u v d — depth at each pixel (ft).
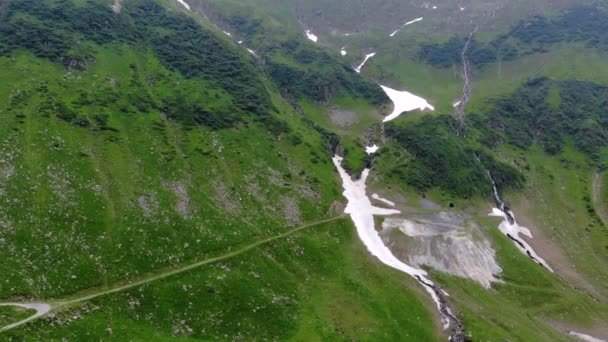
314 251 382.42
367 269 378.94
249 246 361.10
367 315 326.85
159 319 278.05
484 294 372.38
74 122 429.38
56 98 460.14
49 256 292.40
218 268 327.88
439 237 413.80
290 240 385.09
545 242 472.44
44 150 378.73
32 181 342.23
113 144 422.41
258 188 443.73
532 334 328.08
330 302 333.83
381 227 438.40
